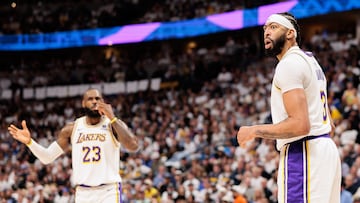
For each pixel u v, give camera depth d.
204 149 17.97
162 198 14.98
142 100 25.78
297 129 4.09
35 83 29.81
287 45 4.48
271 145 16.00
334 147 4.36
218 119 20.73
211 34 28.42
